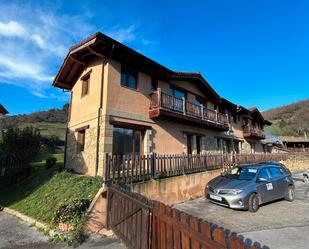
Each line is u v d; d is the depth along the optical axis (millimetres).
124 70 12016
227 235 2361
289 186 9766
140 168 8211
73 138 13422
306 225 6340
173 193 9289
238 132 24125
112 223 6238
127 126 11484
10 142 14312
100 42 10273
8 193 11734
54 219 6379
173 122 14555
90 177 9211
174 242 3273
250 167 9477
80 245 5414
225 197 7973
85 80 13273
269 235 5598
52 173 11828
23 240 5801
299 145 47844
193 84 17609
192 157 11164
